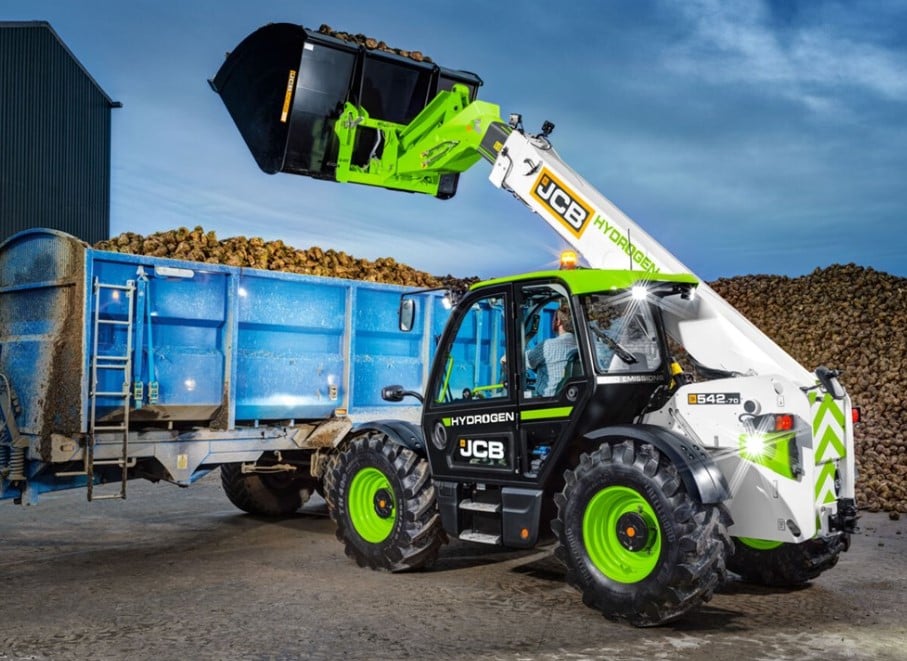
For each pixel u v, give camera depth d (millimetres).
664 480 4840
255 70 7961
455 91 7602
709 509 4859
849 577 6406
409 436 6406
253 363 7488
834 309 14617
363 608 5340
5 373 7020
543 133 6957
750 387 5242
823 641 4785
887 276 15266
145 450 6895
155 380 6875
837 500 5562
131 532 8055
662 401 5617
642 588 4895
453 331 6238
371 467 6461
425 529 6203
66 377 6570
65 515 8992
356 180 7918
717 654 4527
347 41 7836
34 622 4996
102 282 6625
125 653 4441
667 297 5848
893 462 10250
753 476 5211
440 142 7492
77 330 6508
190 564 6629
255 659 4355
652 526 4984
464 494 6168
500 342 7684
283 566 6566
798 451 5121
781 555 5914
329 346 8031
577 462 5723
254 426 7578
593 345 5426
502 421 5809
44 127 22875
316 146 7895
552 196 6609
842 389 5535
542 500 5621
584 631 4910
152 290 6898
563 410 5500
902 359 12633
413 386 8656
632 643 4691
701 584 4785
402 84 8133
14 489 6895
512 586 5992
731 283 16875
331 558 6895
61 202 23562
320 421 8078
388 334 8430
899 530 8359
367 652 4477
